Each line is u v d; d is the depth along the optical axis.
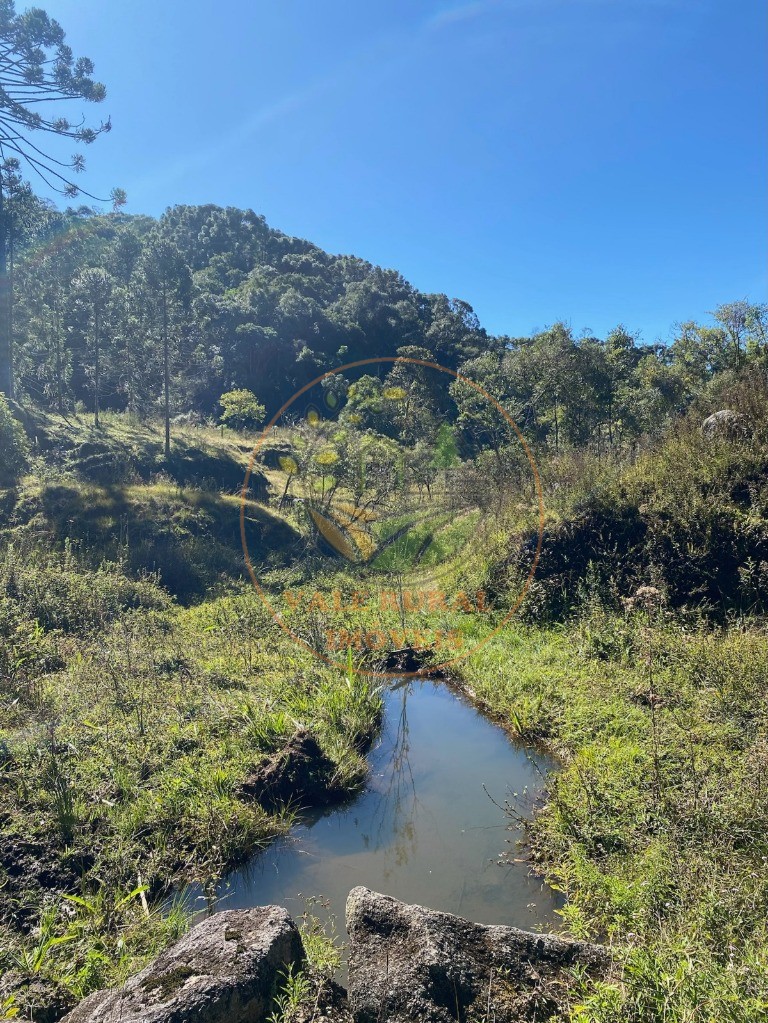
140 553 10.17
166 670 6.53
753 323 21.00
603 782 4.42
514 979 2.77
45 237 19.47
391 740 5.95
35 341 19.08
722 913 3.06
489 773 5.26
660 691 5.61
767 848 3.52
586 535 8.32
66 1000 2.92
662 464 8.61
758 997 2.45
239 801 4.51
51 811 4.10
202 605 9.17
